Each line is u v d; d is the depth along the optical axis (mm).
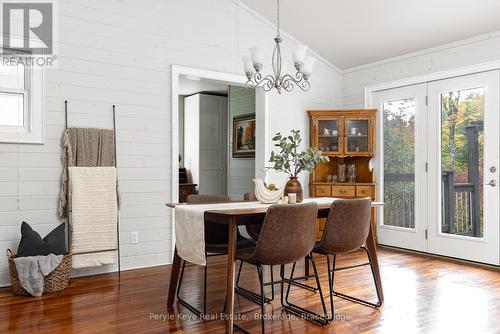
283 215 2482
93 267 3951
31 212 3711
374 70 5637
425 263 4516
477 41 4488
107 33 4105
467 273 4066
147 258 4328
